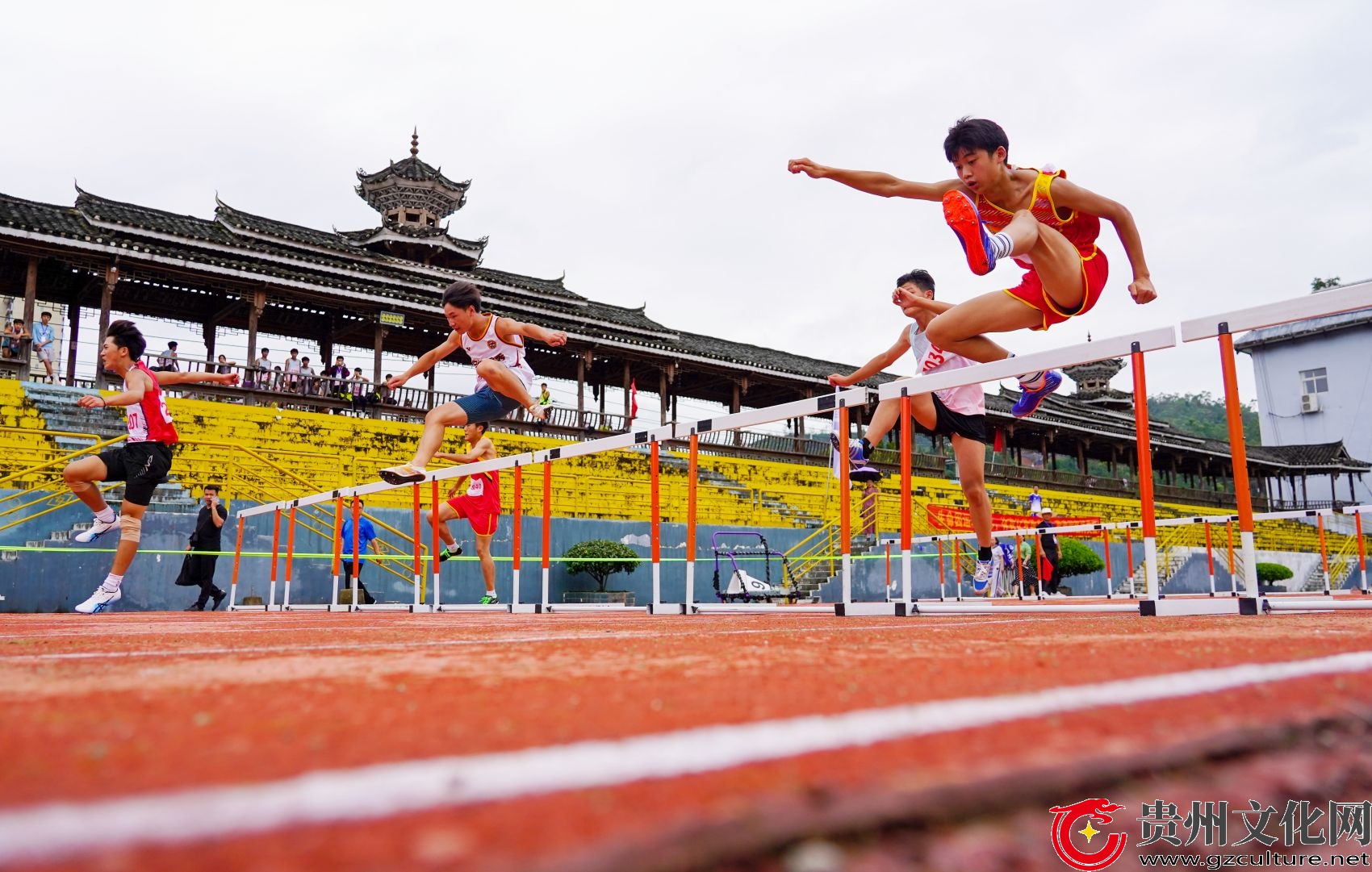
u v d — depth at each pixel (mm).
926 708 580
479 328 4703
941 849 296
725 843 277
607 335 25078
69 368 17734
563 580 15750
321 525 13180
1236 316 2873
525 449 20188
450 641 1858
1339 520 39125
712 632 2107
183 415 16578
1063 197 2928
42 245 16922
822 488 22859
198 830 301
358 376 21562
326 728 560
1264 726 520
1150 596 3102
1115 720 538
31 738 523
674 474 20844
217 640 2051
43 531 11750
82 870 249
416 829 300
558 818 314
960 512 21375
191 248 19406
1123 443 37062
